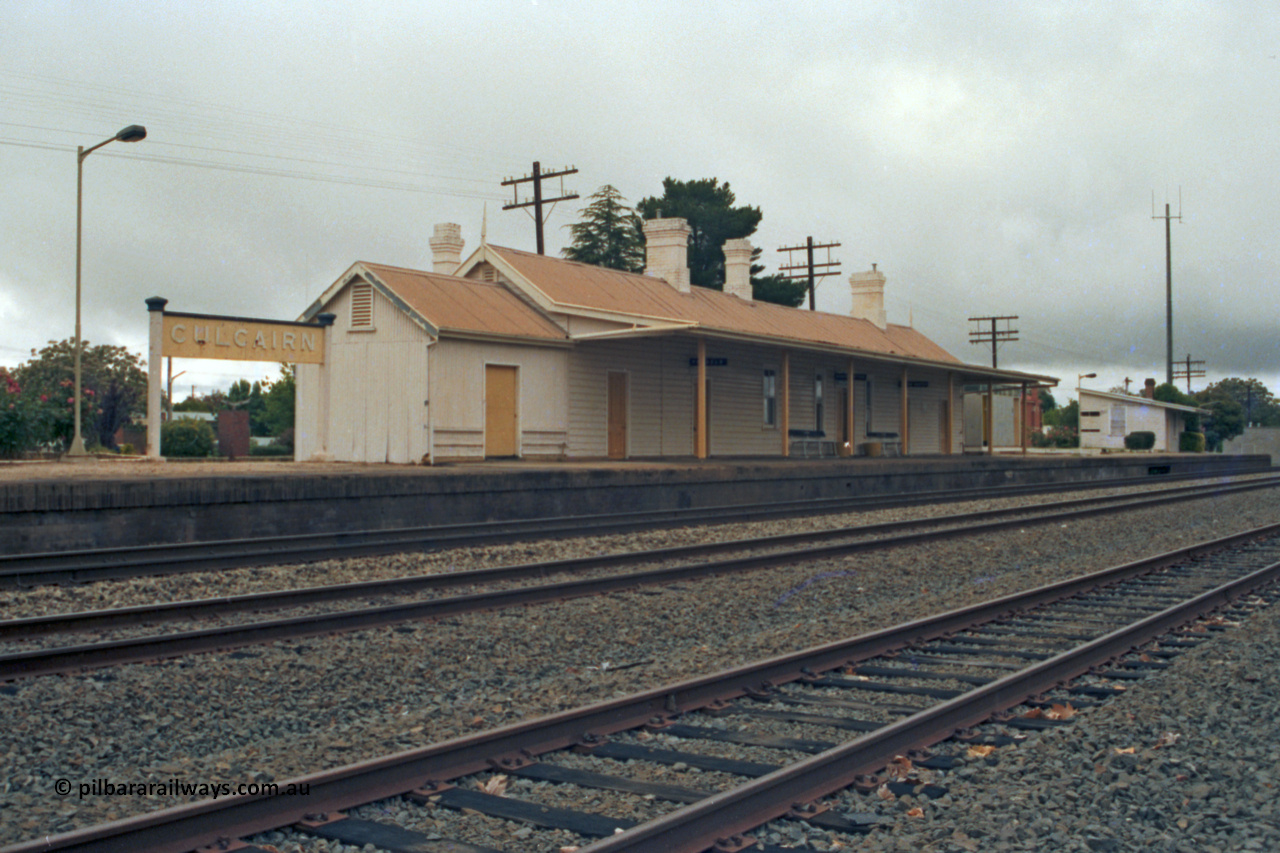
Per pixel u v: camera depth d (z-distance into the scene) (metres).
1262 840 4.16
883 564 12.40
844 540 14.87
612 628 8.48
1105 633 8.52
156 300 18.77
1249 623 8.82
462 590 10.07
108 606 9.16
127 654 7.02
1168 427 59.69
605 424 25.38
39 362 39.47
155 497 13.11
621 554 11.93
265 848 3.97
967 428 47.97
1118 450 55.50
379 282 21.67
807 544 14.19
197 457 33.22
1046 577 11.81
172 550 11.91
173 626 8.17
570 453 24.36
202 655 7.20
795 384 32.22
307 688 6.51
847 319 38.53
